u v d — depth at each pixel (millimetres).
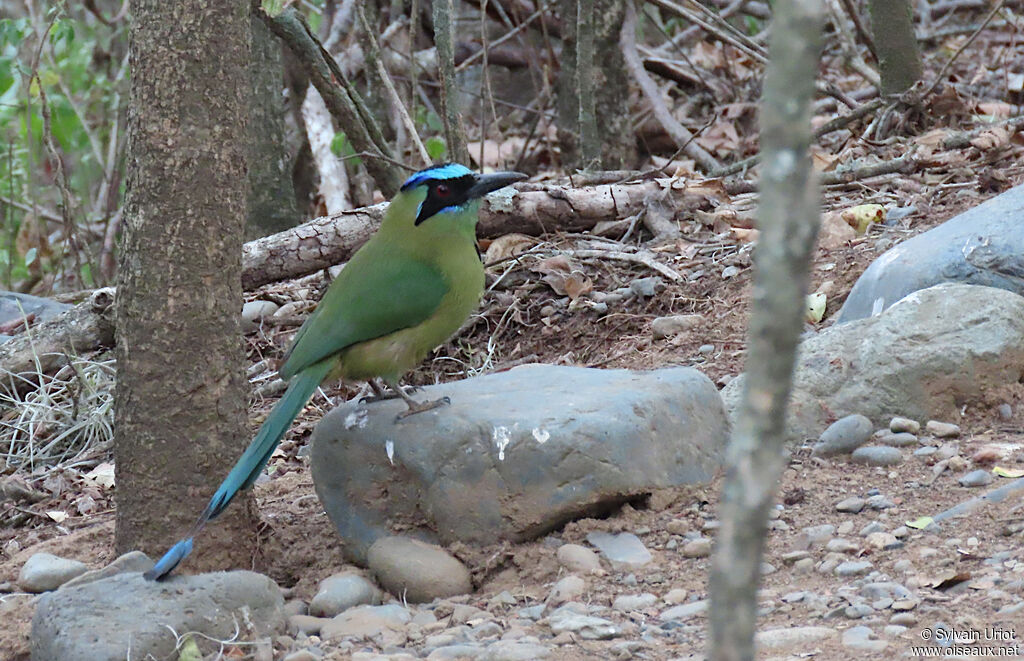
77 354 13883
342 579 8039
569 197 14805
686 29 27078
